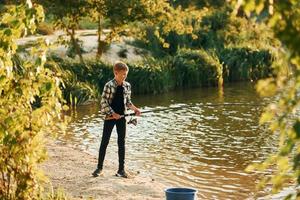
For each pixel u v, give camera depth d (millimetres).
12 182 7648
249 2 3461
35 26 7109
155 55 33438
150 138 17250
